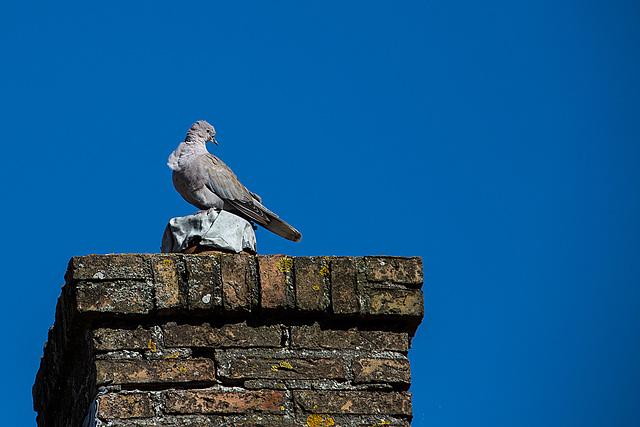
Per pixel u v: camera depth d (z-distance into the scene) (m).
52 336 12.02
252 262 10.70
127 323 10.31
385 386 10.52
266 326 10.55
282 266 10.70
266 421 10.11
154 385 10.11
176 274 10.48
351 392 10.42
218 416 10.09
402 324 10.88
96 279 10.27
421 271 10.99
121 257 10.41
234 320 10.52
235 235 11.25
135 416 9.91
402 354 10.75
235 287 10.51
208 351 10.38
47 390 12.61
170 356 10.25
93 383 10.11
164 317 10.40
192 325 10.41
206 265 10.56
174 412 9.99
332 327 10.70
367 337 10.72
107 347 10.15
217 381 10.23
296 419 10.20
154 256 10.51
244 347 10.42
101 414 9.84
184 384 10.16
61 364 11.57
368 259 10.91
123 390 10.04
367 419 10.33
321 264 10.80
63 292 10.80
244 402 10.16
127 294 10.28
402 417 10.44
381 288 10.84
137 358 10.19
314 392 10.34
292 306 10.55
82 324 10.41
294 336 10.55
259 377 10.30
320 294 10.66
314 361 10.48
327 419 10.24
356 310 10.66
